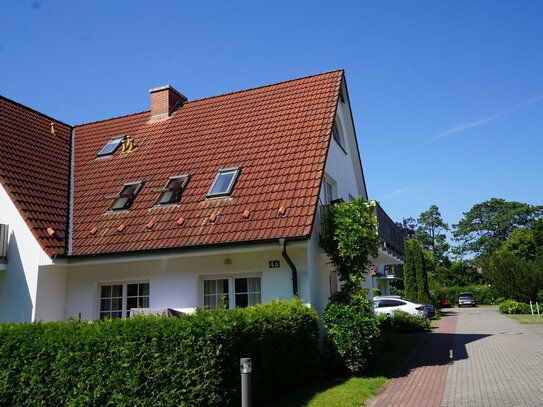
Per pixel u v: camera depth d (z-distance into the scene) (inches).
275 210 422.0
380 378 389.1
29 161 558.6
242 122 584.4
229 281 437.1
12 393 294.8
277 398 323.0
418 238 3213.6
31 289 449.1
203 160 532.1
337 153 614.9
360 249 417.7
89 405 272.5
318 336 399.9
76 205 531.2
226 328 269.4
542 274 1375.5
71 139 694.5
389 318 724.0
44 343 291.4
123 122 701.3
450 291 2150.6
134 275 461.7
